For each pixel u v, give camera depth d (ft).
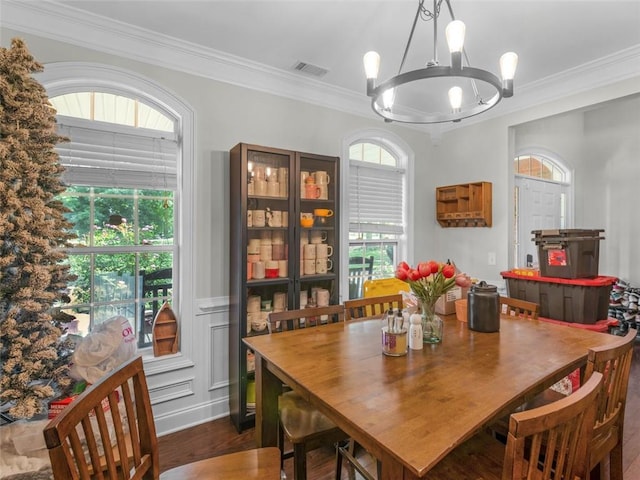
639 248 14.71
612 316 13.82
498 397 3.72
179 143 8.27
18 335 4.94
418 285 5.52
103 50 7.23
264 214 8.61
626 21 6.94
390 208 12.03
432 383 4.07
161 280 8.28
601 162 15.84
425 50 8.05
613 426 4.58
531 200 14.60
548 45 7.82
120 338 5.90
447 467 3.93
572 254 8.30
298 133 9.78
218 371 8.59
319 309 6.89
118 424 3.44
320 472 6.53
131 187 7.77
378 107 6.11
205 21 7.07
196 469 3.96
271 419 5.43
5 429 4.87
